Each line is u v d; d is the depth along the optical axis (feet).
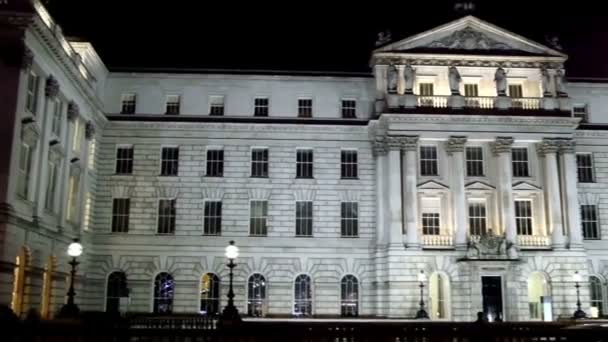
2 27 142.20
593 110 232.53
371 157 221.87
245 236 216.33
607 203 224.53
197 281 213.25
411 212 206.90
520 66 219.41
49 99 163.02
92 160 211.61
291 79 227.61
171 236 215.51
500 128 213.66
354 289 215.51
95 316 130.52
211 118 220.64
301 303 214.28
